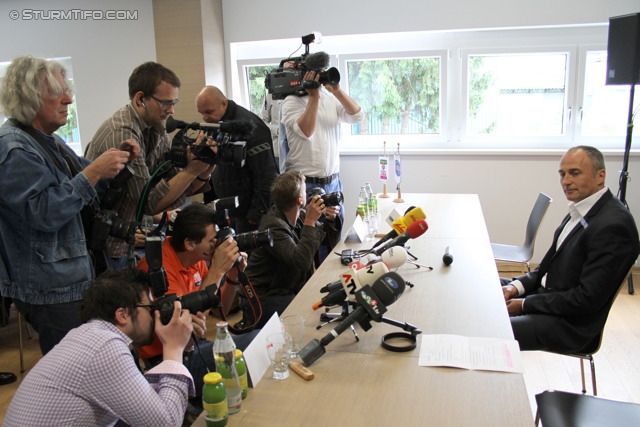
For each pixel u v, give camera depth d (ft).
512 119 14.92
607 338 10.40
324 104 12.19
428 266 7.64
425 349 5.18
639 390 8.64
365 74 15.42
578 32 13.91
